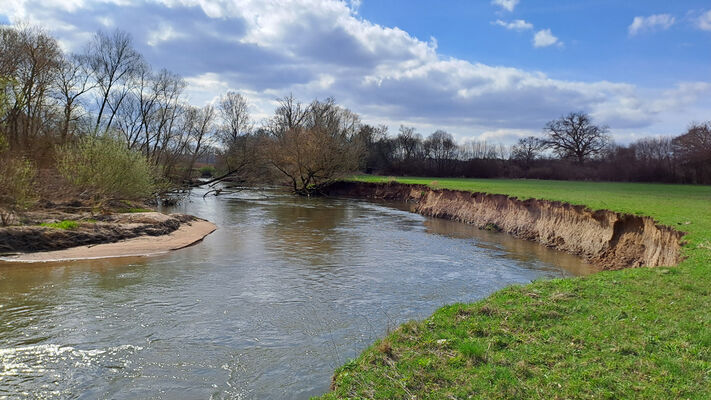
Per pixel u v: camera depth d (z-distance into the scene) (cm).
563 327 744
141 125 4450
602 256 1806
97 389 714
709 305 790
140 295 1227
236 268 1573
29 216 2097
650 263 1516
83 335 934
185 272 1502
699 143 5759
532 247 2145
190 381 743
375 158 8731
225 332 962
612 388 539
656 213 1756
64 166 2617
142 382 738
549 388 549
